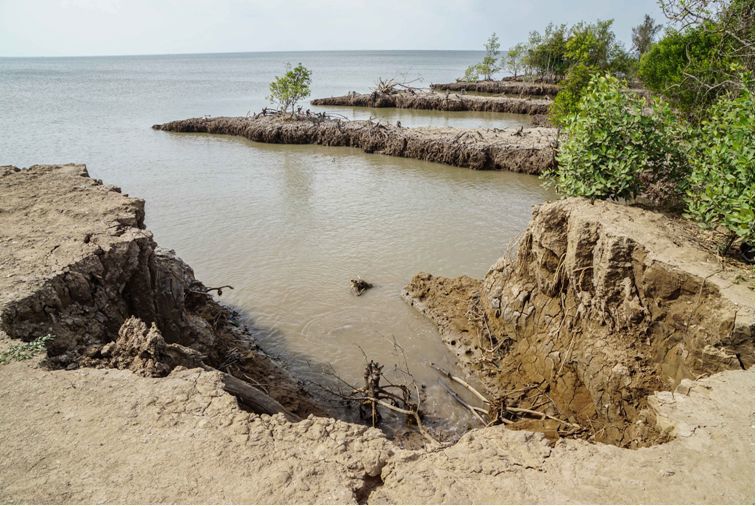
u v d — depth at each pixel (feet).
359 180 101.14
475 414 39.47
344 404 41.32
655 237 33.27
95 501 17.39
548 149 104.78
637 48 132.26
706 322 28.25
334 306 54.34
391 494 18.72
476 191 92.94
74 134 145.38
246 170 108.78
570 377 37.37
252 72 464.65
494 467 19.80
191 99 237.25
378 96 219.41
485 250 66.64
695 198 36.65
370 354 47.37
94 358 26.81
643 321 32.78
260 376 41.96
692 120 57.36
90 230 37.40
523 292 44.24
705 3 49.11
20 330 27.78
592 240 36.22
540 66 253.03
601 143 40.52
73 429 20.57
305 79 162.81
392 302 55.16
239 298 55.72
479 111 201.77
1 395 22.26
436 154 116.06
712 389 23.06
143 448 19.81
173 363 27.09
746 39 48.67
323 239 70.74
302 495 18.17
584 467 19.57
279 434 21.15
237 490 18.17
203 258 64.85
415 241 69.82
